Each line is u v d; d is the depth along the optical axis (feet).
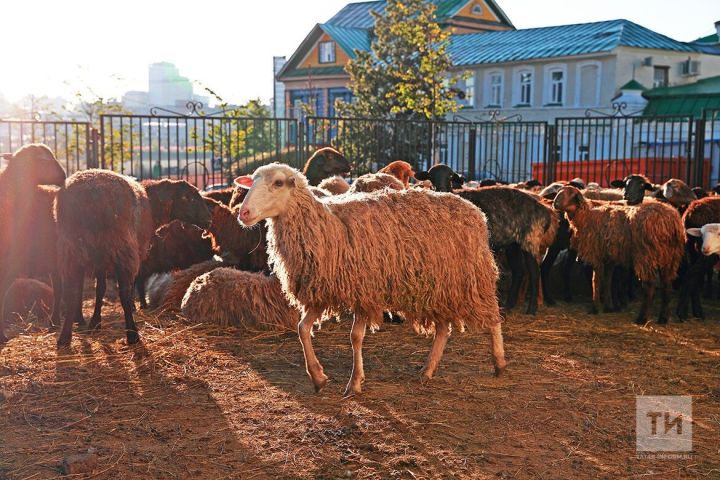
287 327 27.32
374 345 25.54
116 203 23.50
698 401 20.17
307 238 18.62
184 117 50.65
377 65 92.99
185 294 29.17
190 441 17.21
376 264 19.25
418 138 75.05
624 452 16.80
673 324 29.71
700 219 32.45
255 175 18.78
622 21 116.47
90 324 26.99
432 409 19.25
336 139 65.36
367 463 16.07
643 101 103.14
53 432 17.78
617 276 33.12
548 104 111.86
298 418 18.58
